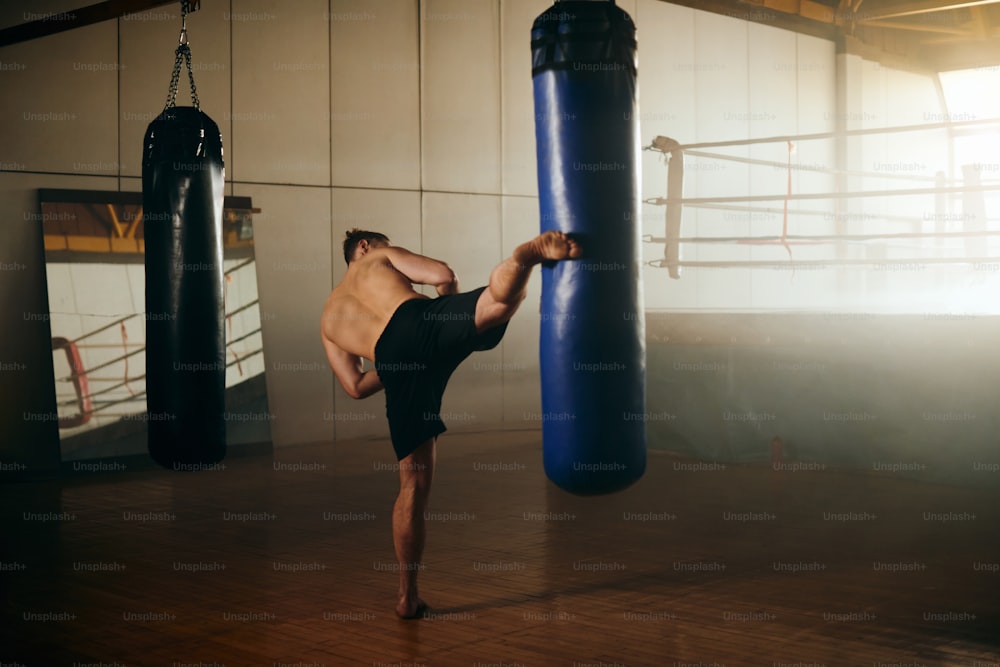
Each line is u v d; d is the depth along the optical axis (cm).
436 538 472
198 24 727
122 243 698
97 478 654
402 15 841
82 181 681
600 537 471
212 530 494
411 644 313
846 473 632
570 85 262
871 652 301
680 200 718
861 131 671
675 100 1047
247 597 372
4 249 652
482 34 895
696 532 479
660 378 709
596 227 261
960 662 291
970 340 570
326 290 804
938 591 370
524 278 273
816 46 1186
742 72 1114
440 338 317
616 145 262
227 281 741
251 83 755
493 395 903
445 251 873
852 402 624
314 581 395
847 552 434
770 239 700
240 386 743
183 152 360
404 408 333
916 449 598
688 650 304
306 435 793
